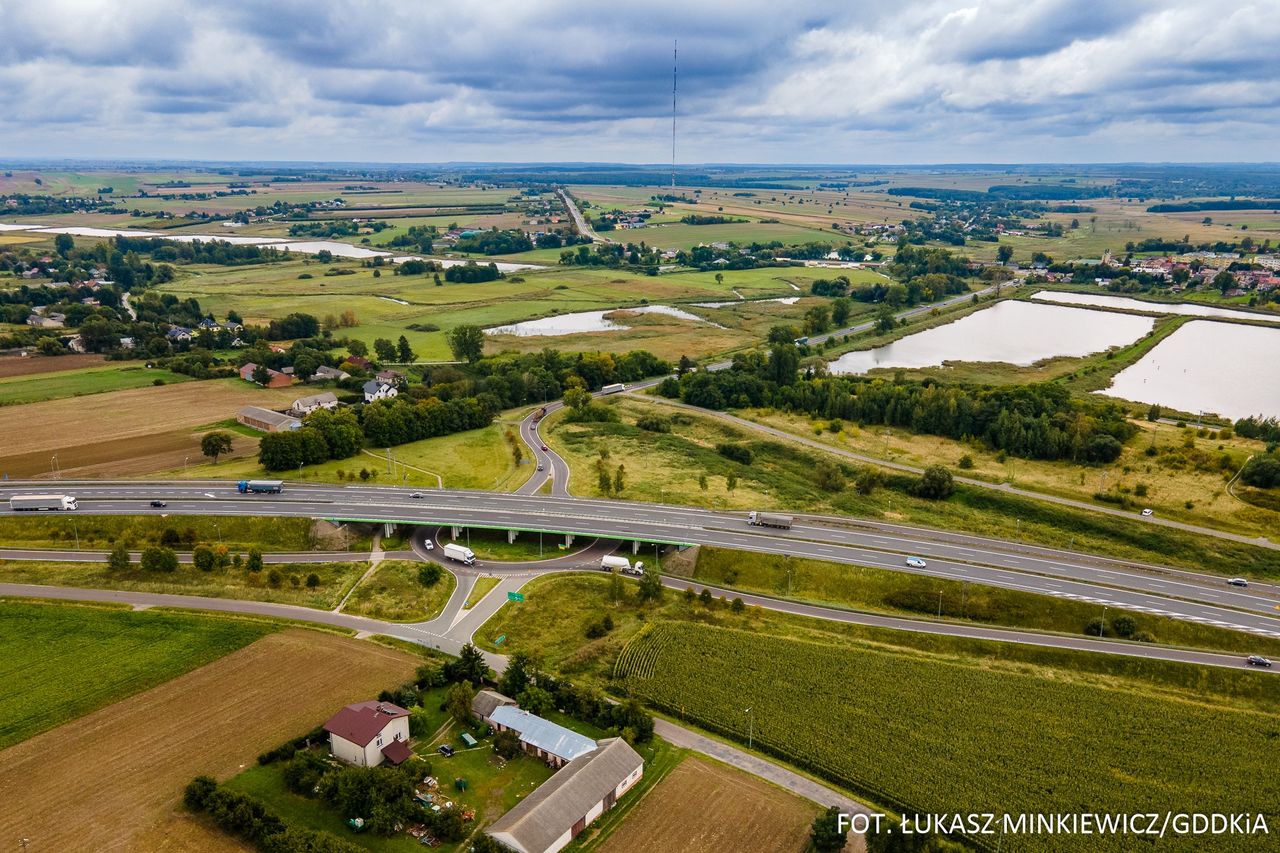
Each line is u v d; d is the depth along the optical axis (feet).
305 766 334.85
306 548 562.25
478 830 315.78
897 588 515.91
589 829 317.83
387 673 415.23
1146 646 455.63
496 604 498.69
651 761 358.84
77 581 500.33
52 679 399.44
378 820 309.63
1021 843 316.81
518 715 374.63
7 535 552.41
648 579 504.84
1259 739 378.94
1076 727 385.50
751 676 422.41
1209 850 315.37
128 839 301.84
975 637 464.24
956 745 371.35
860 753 364.79
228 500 611.06
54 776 333.21
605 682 420.77
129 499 606.55
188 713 376.48
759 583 529.86
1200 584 518.37
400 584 514.68
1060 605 490.90
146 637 440.04
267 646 436.76
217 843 301.84
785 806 333.01
